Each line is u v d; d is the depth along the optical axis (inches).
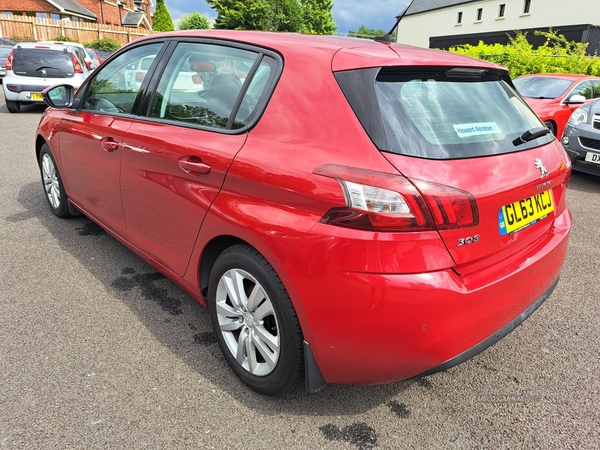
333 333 74.9
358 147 73.4
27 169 247.0
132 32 1244.5
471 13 1676.9
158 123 108.9
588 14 1298.0
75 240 158.7
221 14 1302.9
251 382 90.9
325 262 72.2
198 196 93.6
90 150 133.3
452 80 89.2
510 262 84.4
